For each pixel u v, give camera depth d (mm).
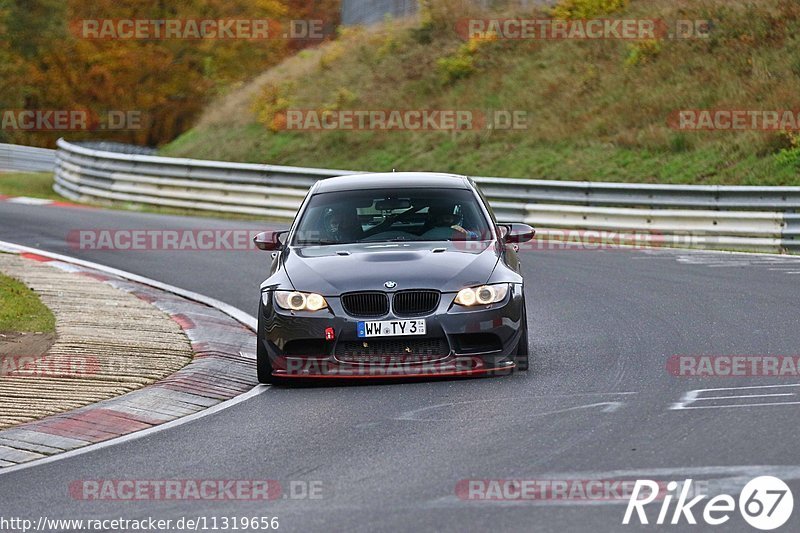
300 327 30203
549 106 96000
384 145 99500
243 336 40188
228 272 56656
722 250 61250
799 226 60438
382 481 21016
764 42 92062
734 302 42625
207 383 32062
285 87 115750
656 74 93500
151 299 47531
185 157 111562
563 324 39750
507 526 17922
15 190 106125
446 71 106875
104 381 31672
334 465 22438
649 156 82750
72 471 23094
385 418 26500
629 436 23484
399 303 30125
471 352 30141
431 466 21906
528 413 26172
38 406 28875
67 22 186375
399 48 116500
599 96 94312
